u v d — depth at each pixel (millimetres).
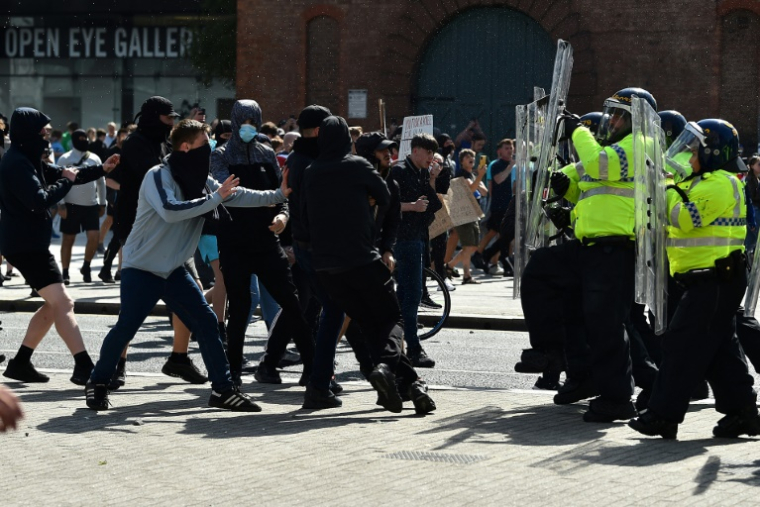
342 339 16844
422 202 14164
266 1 39656
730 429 10164
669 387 9977
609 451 9508
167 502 7832
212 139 17062
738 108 36312
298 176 11328
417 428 10430
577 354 11617
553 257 11211
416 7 38469
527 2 37562
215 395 11211
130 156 11922
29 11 48438
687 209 9828
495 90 38375
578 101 37312
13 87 49219
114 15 47844
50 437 9812
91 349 15742
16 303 20219
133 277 11039
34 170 11836
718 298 9898
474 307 20359
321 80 39531
